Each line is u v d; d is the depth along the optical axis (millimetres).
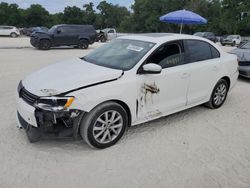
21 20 83062
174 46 4383
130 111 3820
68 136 3412
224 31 56062
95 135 3557
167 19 10930
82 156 3492
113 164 3340
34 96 3348
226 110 5391
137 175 3139
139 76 3840
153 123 4598
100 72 3684
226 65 5254
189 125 4582
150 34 4805
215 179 3115
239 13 48688
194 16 10773
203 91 4922
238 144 3965
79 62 4332
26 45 20000
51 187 2887
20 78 7480
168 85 4195
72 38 17953
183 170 3266
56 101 3240
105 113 3572
